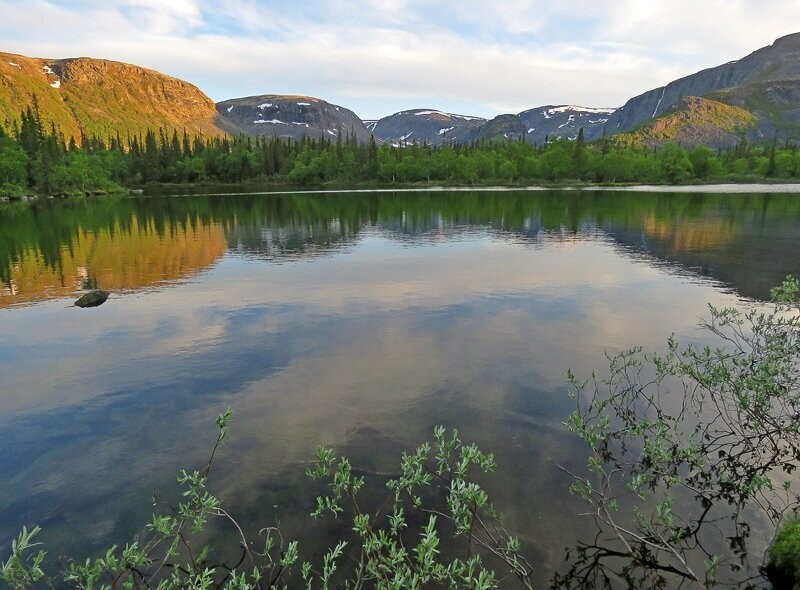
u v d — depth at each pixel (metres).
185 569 5.61
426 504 7.33
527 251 31.61
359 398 11.02
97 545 6.76
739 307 17.64
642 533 6.61
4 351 14.61
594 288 21.12
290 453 8.88
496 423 9.74
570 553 6.32
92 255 31.97
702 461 8.00
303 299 20.08
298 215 59.56
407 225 48.06
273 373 12.59
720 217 48.94
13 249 34.56
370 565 4.78
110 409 10.89
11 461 8.96
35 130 132.25
